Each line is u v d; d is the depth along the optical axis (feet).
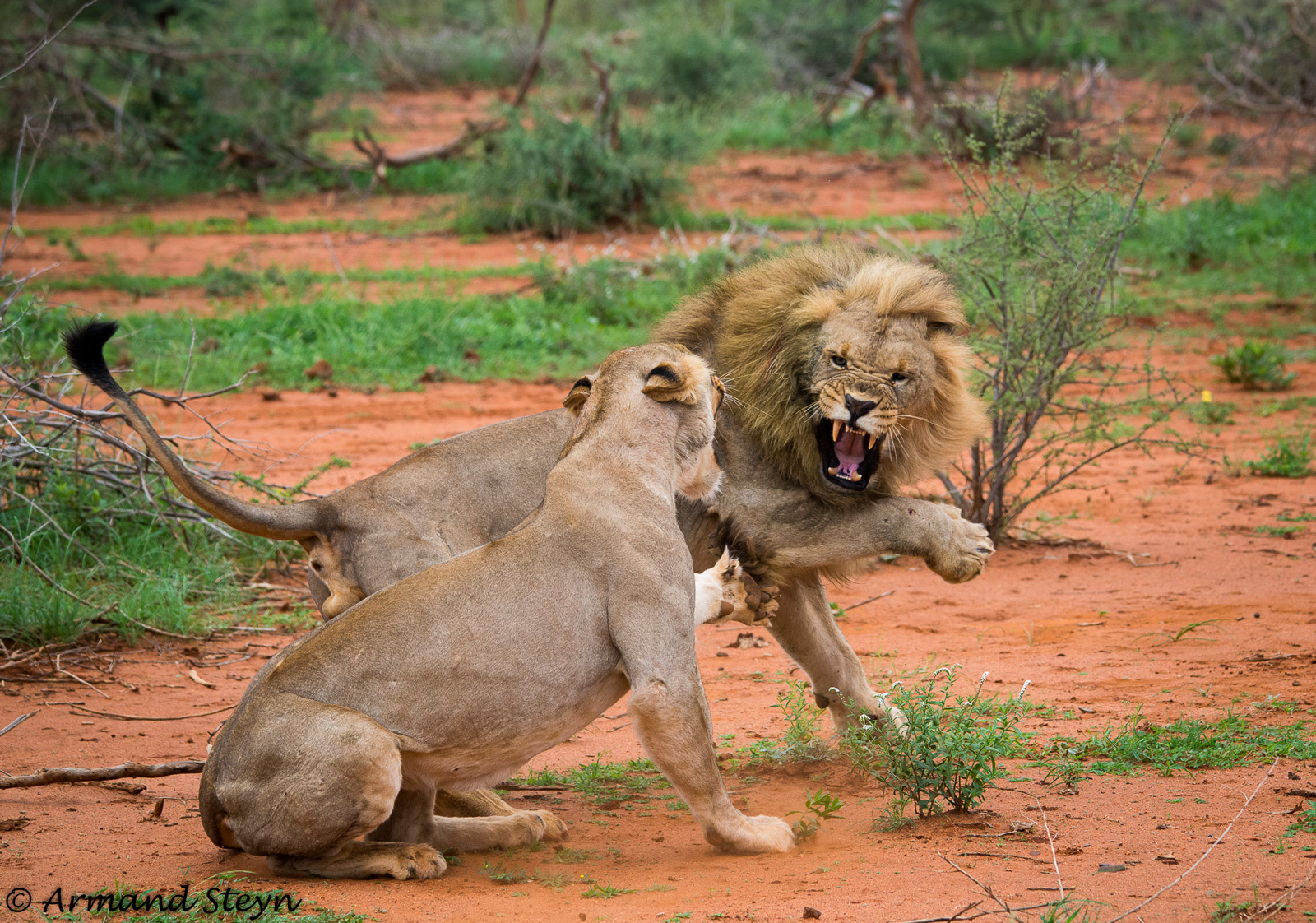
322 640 21.66
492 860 23.21
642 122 128.26
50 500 44.45
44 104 126.11
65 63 127.95
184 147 131.54
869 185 128.57
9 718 32.32
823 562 28.86
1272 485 55.98
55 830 24.99
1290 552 45.55
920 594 43.45
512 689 21.72
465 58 198.80
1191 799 24.67
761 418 29.01
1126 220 45.91
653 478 23.53
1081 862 21.66
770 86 169.27
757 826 22.98
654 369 23.89
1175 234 103.65
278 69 136.36
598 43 181.88
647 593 22.34
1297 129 133.28
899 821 24.06
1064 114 133.59
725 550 25.96
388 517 26.30
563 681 22.12
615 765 29.71
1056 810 24.41
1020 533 49.78
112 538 45.09
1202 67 154.51
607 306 86.74
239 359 73.92
